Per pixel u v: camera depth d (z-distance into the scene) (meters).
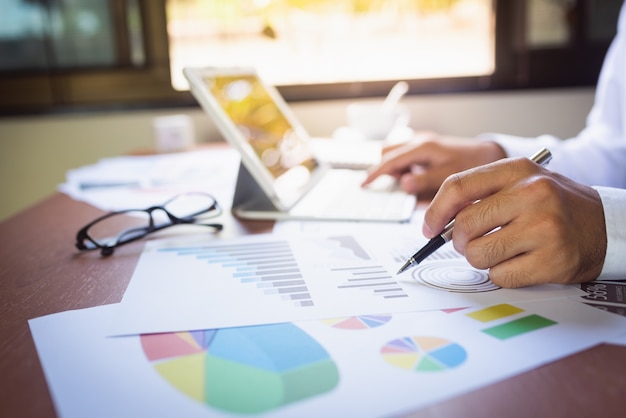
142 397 0.26
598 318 0.34
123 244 0.54
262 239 0.54
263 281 0.42
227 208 0.68
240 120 0.65
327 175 0.84
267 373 0.28
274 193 0.61
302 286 0.41
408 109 1.45
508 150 0.72
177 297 0.39
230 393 0.27
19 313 0.37
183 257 0.49
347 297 0.38
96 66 1.46
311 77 1.45
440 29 1.40
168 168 0.98
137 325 0.35
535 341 0.31
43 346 0.32
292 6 1.38
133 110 1.46
